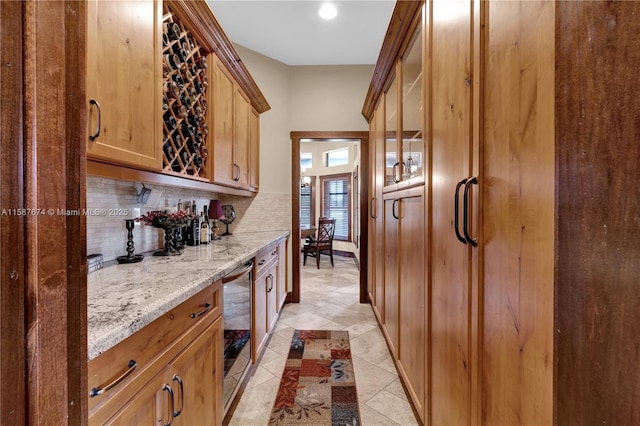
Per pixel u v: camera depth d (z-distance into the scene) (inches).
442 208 46.9
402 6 61.7
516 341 28.4
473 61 36.3
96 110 37.8
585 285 16.5
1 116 12.9
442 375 47.1
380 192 105.3
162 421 34.9
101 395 26.1
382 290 100.8
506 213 30.1
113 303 32.9
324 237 222.5
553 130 22.9
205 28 68.4
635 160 13.7
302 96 139.2
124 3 43.4
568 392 17.9
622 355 14.3
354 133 137.4
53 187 15.2
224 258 60.6
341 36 116.3
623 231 14.3
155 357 33.8
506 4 30.0
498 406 31.7
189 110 67.0
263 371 79.5
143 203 67.4
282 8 100.0
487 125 33.8
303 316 120.2
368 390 71.3
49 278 14.9
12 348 13.2
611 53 14.8
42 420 14.3
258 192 129.1
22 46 13.7
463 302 39.3
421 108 59.7
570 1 17.4
